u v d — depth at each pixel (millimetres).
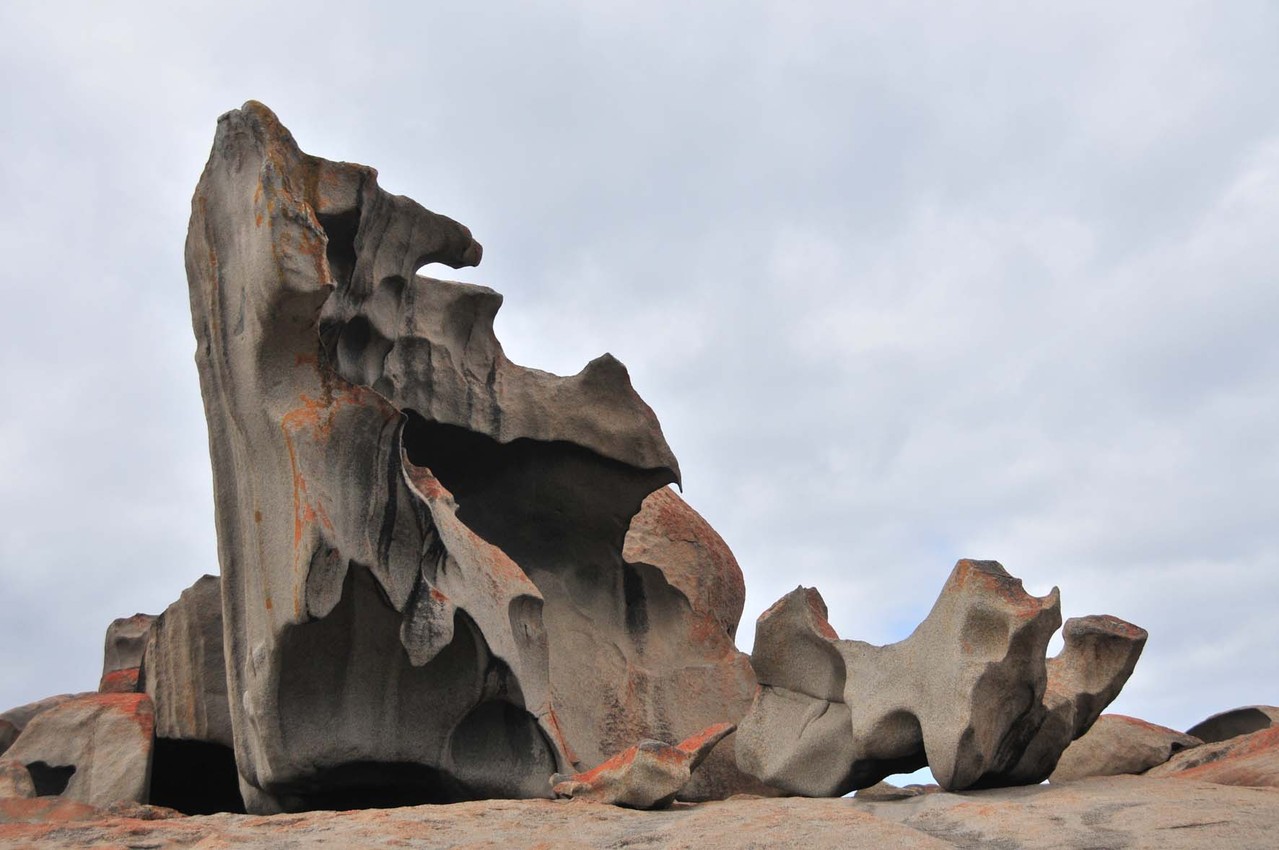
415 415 11227
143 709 10164
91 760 9750
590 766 10859
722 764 10844
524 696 8859
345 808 8578
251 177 8477
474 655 8617
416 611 8195
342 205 10102
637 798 7492
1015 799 6883
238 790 10734
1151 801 6281
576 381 11938
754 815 6527
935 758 7406
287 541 7957
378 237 10648
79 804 7695
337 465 8078
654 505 12781
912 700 7734
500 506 11914
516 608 9148
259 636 8125
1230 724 10414
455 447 11594
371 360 10852
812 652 8672
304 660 8102
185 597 10562
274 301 8000
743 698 11766
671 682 11664
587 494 11938
